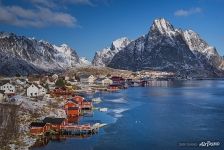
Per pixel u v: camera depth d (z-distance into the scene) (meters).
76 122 134.88
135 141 104.31
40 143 102.06
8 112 125.12
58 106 164.62
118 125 129.25
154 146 98.25
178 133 113.88
